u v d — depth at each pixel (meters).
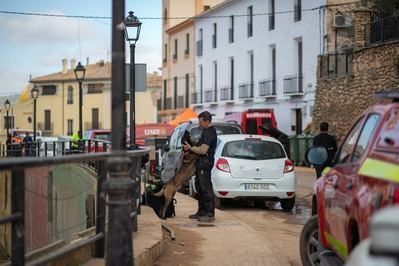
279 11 43.03
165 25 67.38
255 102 46.84
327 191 6.98
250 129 33.62
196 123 18.34
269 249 9.62
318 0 37.91
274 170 15.68
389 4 28.31
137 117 83.50
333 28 36.91
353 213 5.55
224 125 19.59
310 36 38.91
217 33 53.44
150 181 15.71
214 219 12.36
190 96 59.91
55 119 87.50
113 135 5.79
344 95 31.77
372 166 5.39
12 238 5.39
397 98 6.19
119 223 5.73
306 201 18.36
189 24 59.62
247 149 15.86
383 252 2.53
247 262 8.74
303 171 30.97
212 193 12.34
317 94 34.81
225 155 15.75
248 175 15.56
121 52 5.80
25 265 5.47
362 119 6.76
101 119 83.69
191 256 9.02
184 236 10.62
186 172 12.50
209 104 54.78
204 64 56.28
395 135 5.42
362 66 29.86
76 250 6.64
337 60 32.78
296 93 40.38
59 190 9.85
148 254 7.93
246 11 48.06
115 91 5.79
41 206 9.02
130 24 18.06
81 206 9.25
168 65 66.00
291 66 41.47
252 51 47.41
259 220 14.41
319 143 16.88
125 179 5.77
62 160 5.69
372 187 5.14
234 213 15.62
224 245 9.89
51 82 87.69
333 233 6.60
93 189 8.66
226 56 51.75
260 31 45.81
